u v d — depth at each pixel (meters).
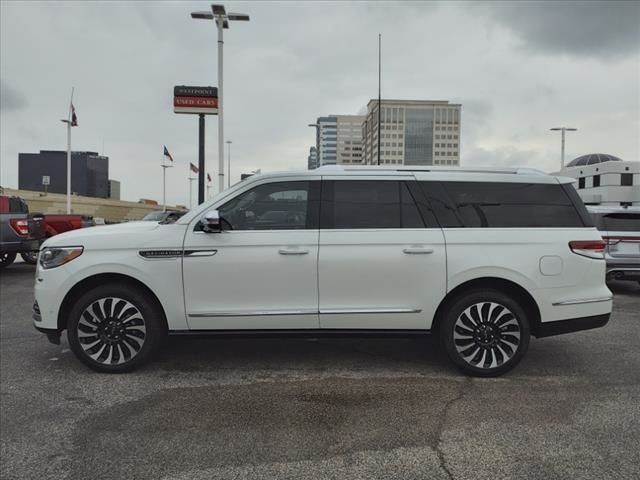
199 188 32.41
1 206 14.29
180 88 32.03
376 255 4.59
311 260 4.59
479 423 3.74
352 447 3.38
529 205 4.80
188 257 4.60
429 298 4.63
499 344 4.68
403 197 4.75
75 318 4.68
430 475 3.04
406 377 4.71
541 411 3.96
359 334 4.69
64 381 4.57
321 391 4.35
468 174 4.85
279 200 4.74
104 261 4.61
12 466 3.13
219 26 22.62
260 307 4.63
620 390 4.41
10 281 10.90
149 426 3.68
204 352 5.45
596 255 4.77
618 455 3.28
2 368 4.93
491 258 4.61
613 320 7.20
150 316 4.68
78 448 3.36
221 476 3.02
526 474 3.05
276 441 3.45
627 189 54.53
